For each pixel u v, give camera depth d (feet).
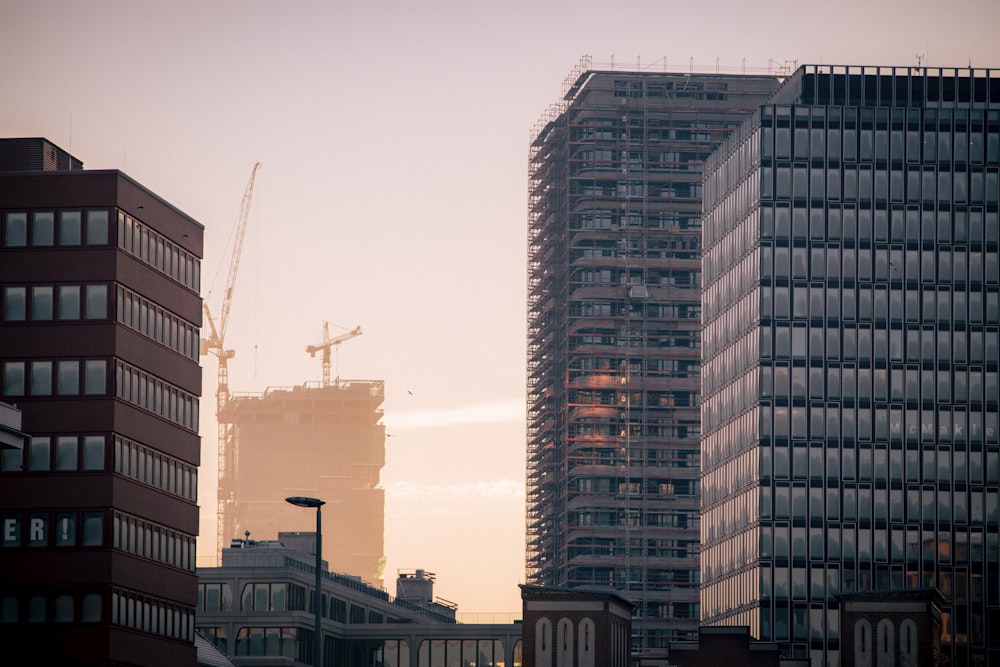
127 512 611.47
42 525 600.39
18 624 596.29
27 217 614.34
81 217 613.11
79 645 593.01
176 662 647.56
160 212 646.74
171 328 653.30
